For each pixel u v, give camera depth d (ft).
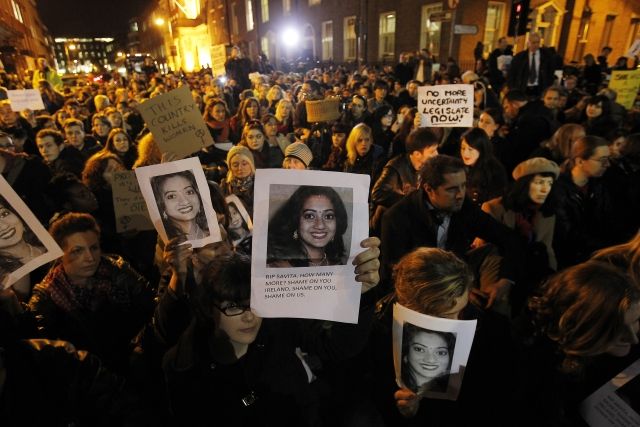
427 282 3.95
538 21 47.26
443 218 6.82
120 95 27.94
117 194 7.84
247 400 4.27
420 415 4.53
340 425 4.79
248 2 92.68
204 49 132.57
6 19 72.64
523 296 7.60
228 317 3.99
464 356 4.00
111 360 5.95
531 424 4.15
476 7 41.63
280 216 3.58
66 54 289.12
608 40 57.41
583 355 3.80
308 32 70.44
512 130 14.48
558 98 17.35
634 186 9.79
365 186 3.66
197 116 8.18
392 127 17.97
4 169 9.62
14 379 3.49
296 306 3.70
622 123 14.94
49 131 12.71
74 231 5.42
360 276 3.72
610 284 3.68
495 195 9.61
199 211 5.18
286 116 20.71
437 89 11.32
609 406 3.79
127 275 6.15
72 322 5.67
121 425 4.13
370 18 54.19
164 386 5.18
